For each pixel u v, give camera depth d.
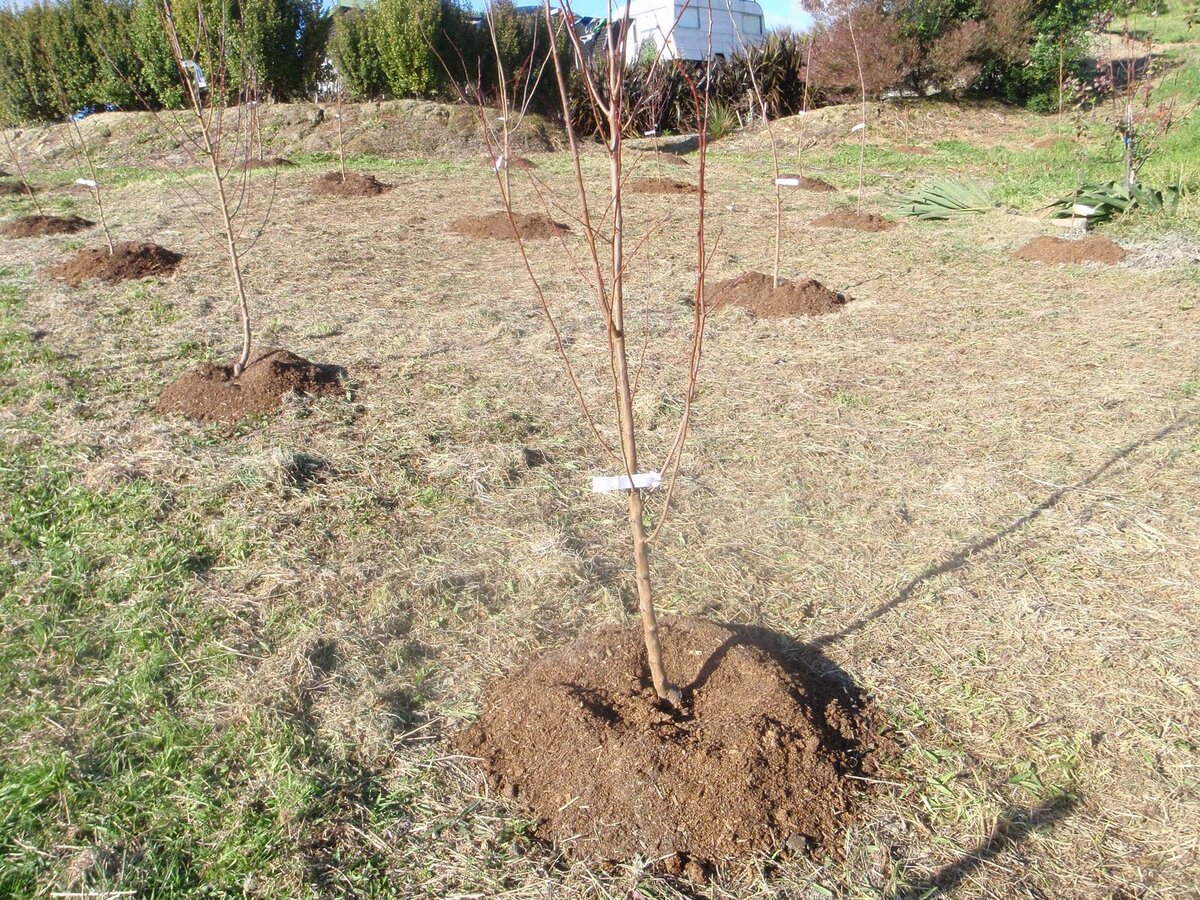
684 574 3.45
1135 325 6.11
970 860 2.20
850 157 16.16
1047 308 6.63
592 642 2.89
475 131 15.98
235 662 2.88
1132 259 7.72
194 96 4.42
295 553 3.49
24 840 2.22
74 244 8.58
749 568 3.47
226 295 7.02
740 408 4.96
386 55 16.36
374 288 7.32
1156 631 3.02
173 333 5.99
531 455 4.41
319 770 2.45
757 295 6.93
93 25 16.61
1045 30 18.62
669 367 5.59
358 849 2.23
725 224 10.05
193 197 11.25
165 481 3.98
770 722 2.47
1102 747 2.54
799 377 5.40
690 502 3.98
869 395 5.11
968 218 10.06
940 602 3.23
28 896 2.07
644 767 2.35
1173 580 3.29
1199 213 9.06
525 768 2.46
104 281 7.28
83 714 2.65
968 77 19.02
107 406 4.78
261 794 2.38
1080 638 3.00
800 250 8.82
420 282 7.55
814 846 2.23
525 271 7.95
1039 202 10.52
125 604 3.16
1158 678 2.80
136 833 2.25
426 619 3.16
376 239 9.05
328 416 4.71
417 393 5.11
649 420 4.81
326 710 2.69
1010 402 4.93
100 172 14.45
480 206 10.86
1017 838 2.26
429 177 13.07
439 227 9.70
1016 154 15.50
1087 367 5.38
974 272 7.79
